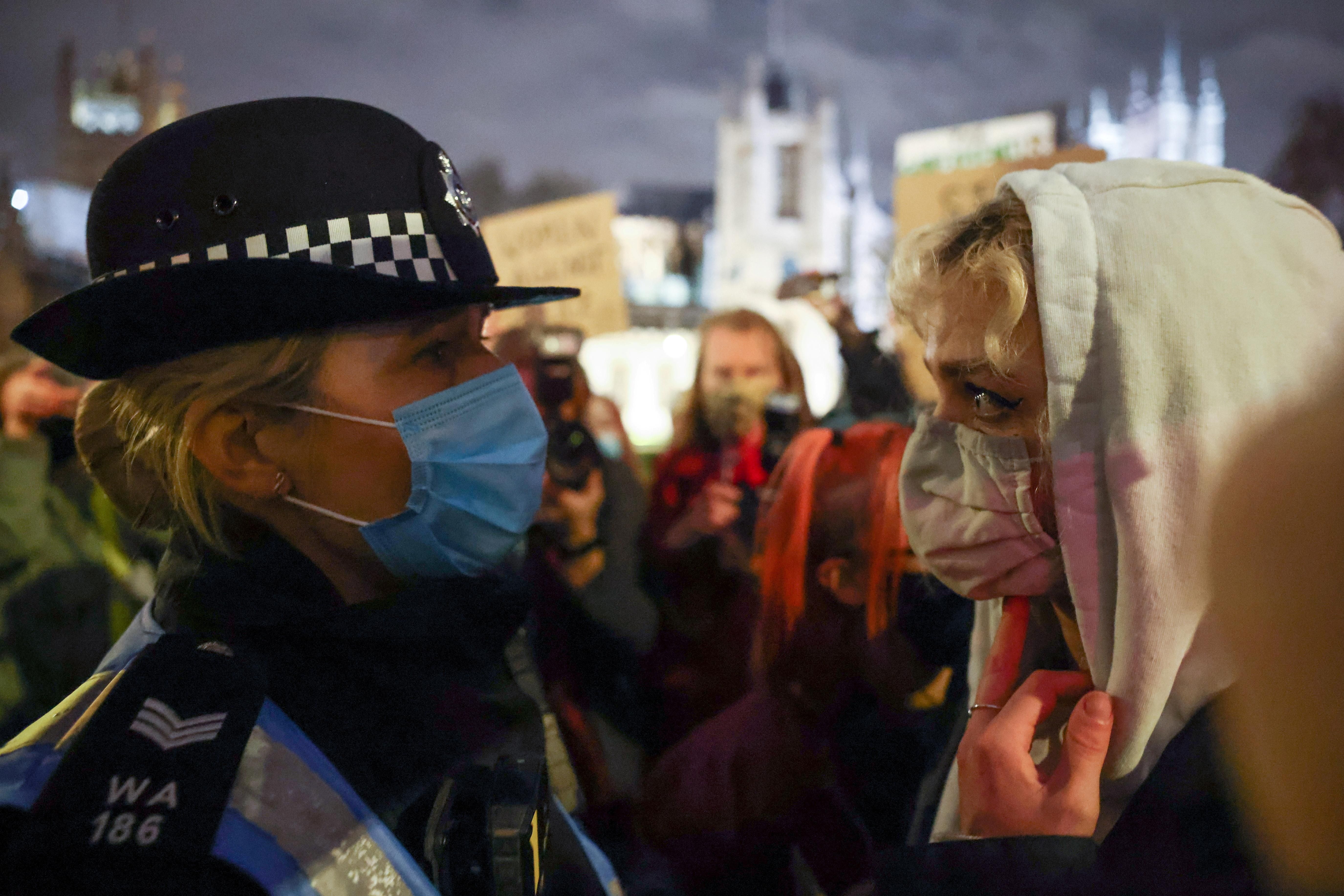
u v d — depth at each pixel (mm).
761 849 1521
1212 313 708
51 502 2436
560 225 4047
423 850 716
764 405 2400
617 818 1939
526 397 913
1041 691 828
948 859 730
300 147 737
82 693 713
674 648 2064
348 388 765
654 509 2402
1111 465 728
